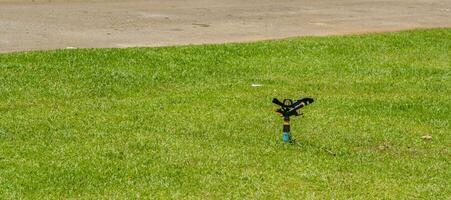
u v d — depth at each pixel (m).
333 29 43.00
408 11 52.62
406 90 28.89
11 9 47.75
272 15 48.34
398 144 21.91
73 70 29.88
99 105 25.19
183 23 43.81
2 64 30.22
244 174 18.86
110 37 38.19
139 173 18.78
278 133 22.47
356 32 41.97
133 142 21.09
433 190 18.22
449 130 23.50
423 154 21.06
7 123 22.70
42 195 17.25
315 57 34.44
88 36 38.28
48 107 24.80
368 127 23.47
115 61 31.70
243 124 23.31
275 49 35.47
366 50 36.38
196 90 27.78
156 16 46.41
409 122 24.23
